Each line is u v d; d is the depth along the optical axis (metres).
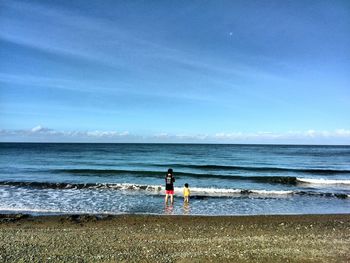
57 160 45.88
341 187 23.72
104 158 51.34
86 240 9.81
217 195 19.12
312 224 12.40
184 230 11.26
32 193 18.92
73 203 16.22
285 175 31.14
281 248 9.30
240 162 46.56
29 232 10.73
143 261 7.99
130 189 20.84
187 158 53.62
